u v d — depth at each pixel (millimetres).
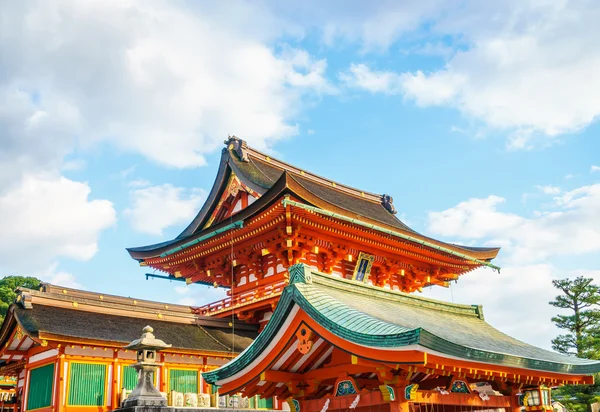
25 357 34812
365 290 17109
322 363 14906
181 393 31547
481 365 14180
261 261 45719
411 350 11750
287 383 14828
